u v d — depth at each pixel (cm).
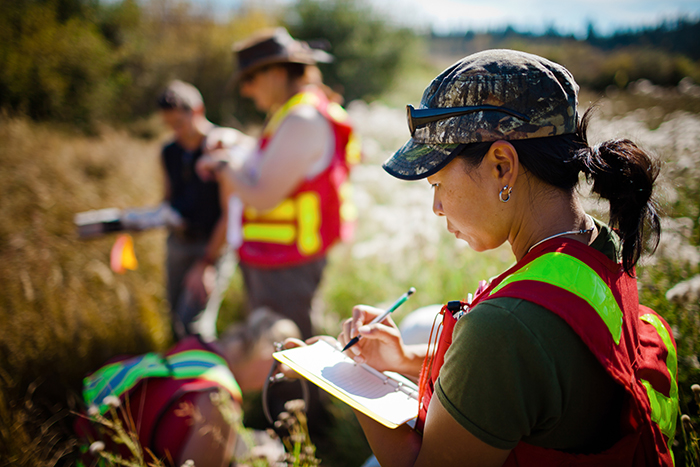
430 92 81
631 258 77
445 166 79
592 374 69
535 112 73
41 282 285
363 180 447
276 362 119
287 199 232
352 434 220
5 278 280
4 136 550
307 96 236
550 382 65
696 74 1180
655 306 138
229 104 1151
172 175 304
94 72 939
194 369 148
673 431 83
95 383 158
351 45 1405
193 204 295
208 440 139
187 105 285
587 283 70
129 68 1110
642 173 75
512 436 67
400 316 270
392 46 1474
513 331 65
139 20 1208
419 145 82
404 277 298
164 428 139
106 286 313
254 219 243
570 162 75
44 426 185
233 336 170
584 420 71
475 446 69
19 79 825
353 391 88
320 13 1404
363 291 320
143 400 143
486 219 80
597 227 83
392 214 349
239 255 259
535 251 76
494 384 66
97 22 1115
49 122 821
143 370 150
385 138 635
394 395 90
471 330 68
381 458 83
